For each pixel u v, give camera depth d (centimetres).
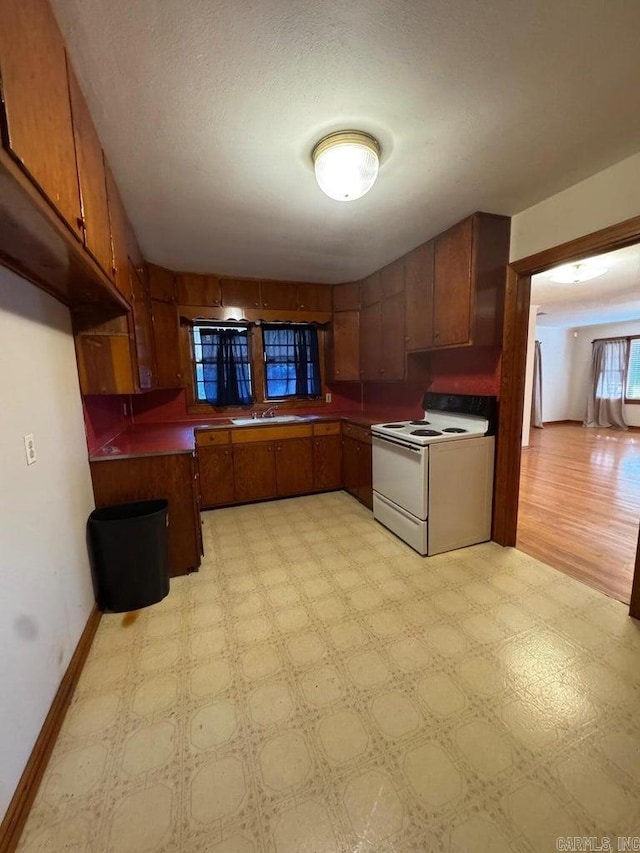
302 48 118
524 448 620
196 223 246
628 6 106
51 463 166
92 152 145
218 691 157
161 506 233
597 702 148
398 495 291
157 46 115
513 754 129
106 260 166
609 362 800
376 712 146
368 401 457
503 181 202
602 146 173
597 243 197
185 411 403
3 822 105
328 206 225
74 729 141
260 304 389
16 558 127
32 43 88
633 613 198
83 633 183
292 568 256
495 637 185
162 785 121
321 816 112
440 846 105
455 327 263
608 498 385
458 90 137
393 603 214
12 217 98
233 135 159
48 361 171
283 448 388
